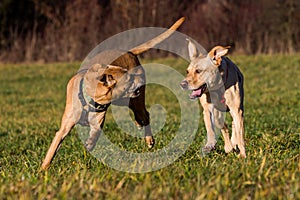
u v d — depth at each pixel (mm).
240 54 33688
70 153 8180
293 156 6398
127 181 5031
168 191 4559
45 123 14523
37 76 30797
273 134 9828
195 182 4867
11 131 13039
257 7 34000
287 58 31562
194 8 34125
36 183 5039
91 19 35188
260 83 24984
